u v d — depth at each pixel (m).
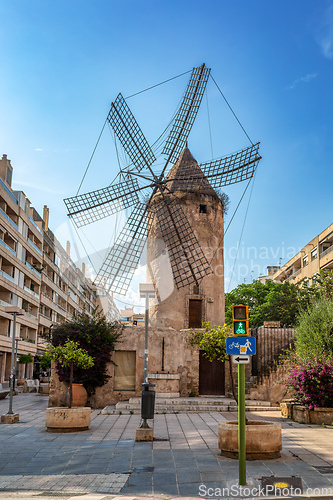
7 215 40.97
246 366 21.47
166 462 9.60
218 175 25.89
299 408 15.25
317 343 16.95
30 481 8.55
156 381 20.77
